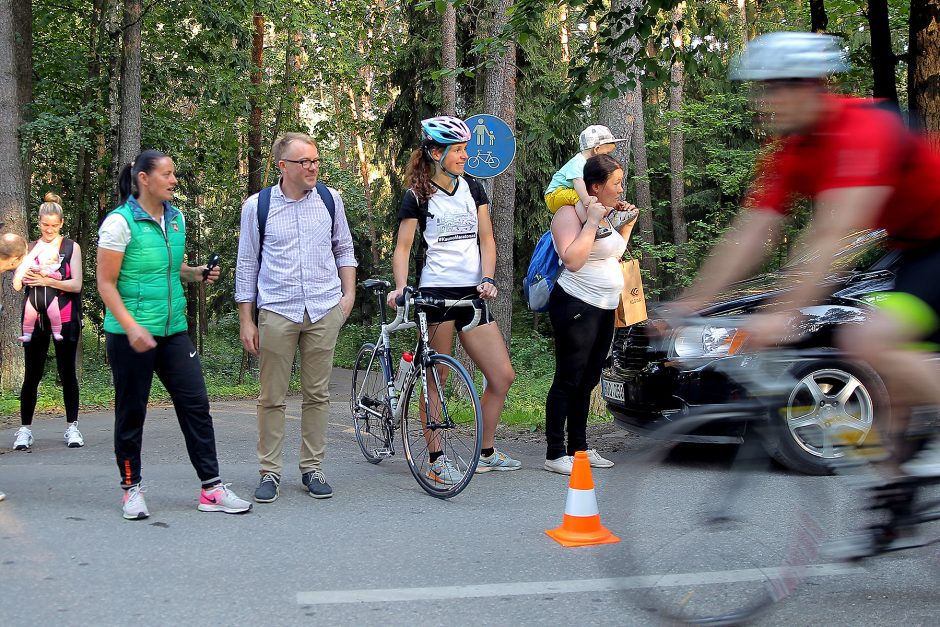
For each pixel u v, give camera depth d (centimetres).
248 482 646
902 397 362
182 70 2100
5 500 577
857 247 629
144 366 529
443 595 401
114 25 1742
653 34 988
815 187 337
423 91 2453
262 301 590
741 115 2448
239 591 405
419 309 645
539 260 666
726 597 356
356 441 819
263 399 592
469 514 552
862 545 367
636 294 693
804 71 330
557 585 415
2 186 1550
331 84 2355
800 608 377
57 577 422
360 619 372
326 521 534
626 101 1102
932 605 381
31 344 800
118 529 508
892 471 368
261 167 2402
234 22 1889
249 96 2238
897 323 355
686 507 382
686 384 621
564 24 2420
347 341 3428
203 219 2630
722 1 2350
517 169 2431
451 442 601
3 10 1545
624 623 369
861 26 1220
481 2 1862
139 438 536
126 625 364
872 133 327
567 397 677
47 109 2059
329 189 614
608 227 657
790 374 377
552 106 986
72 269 809
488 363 668
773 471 375
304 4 2003
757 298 620
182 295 548
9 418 1090
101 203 2208
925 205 345
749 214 358
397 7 2462
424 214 655
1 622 365
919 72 741
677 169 2897
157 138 2084
